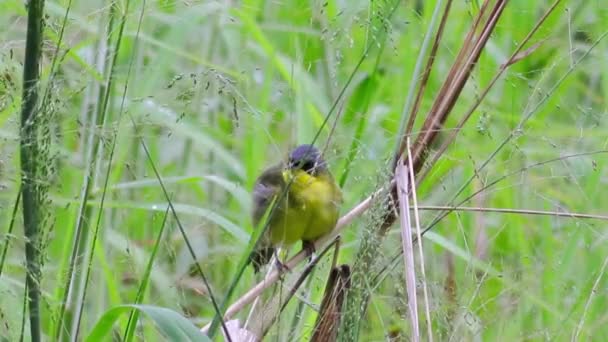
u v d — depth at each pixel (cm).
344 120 1062
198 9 1143
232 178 1274
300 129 1111
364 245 737
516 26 1298
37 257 671
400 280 809
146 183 996
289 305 927
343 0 1203
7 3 970
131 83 1030
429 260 1018
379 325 841
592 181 1125
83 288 809
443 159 1097
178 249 1079
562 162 1109
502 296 1020
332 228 1003
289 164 903
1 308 756
